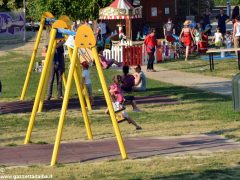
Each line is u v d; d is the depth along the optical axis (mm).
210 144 16922
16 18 83438
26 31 86125
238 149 16141
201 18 70688
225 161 14656
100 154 16031
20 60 51438
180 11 70500
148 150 16312
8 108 25531
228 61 41844
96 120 22000
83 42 15797
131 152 16109
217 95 27266
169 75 36656
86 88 24703
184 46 47531
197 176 13172
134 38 65250
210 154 15570
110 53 43750
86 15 53500
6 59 53188
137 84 29484
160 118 21812
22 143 18016
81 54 29016
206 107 23922
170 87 30844
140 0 65812
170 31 59375
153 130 19500
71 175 13703
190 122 20797
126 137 18406
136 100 26656
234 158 14977
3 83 35469
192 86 31016
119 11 50812
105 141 17906
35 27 86312
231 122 20500
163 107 24453
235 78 22375
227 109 22984
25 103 26891
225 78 33812
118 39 59156
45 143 17938
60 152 16375
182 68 40062
